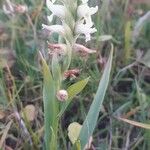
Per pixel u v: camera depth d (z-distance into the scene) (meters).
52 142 0.17
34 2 0.29
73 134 0.20
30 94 0.25
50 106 0.17
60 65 0.17
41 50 0.26
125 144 0.22
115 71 0.27
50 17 0.16
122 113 0.24
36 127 0.22
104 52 0.28
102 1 0.26
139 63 0.28
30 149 0.21
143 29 0.31
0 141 0.20
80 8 0.16
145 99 0.24
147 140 0.22
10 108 0.22
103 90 0.18
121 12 0.31
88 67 0.25
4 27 0.29
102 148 0.22
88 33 0.16
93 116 0.18
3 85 0.23
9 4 0.27
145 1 0.33
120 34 0.30
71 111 0.24
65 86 0.23
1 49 0.27
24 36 0.28
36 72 0.25
